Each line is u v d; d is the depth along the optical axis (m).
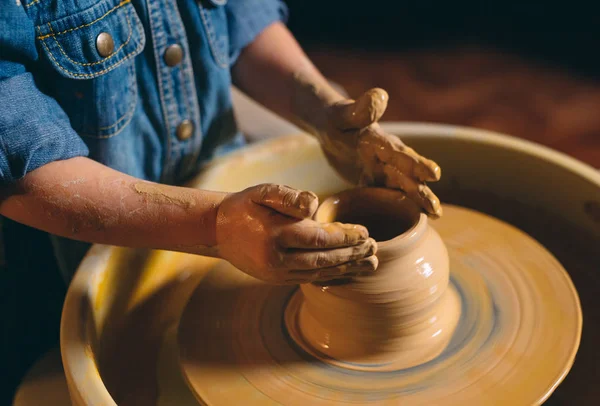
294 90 1.26
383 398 0.87
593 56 3.32
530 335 0.94
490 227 1.17
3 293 1.50
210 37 1.22
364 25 3.82
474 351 0.93
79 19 1.01
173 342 1.12
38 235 1.45
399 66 3.45
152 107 1.20
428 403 0.86
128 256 1.08
